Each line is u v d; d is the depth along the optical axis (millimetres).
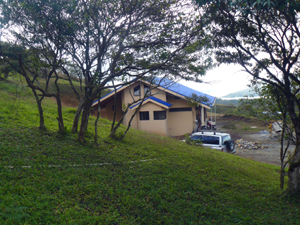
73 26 8336
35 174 5977
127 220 4949
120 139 12023
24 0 8344
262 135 27719
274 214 6109
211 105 23234
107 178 6750
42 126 10219
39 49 9289
